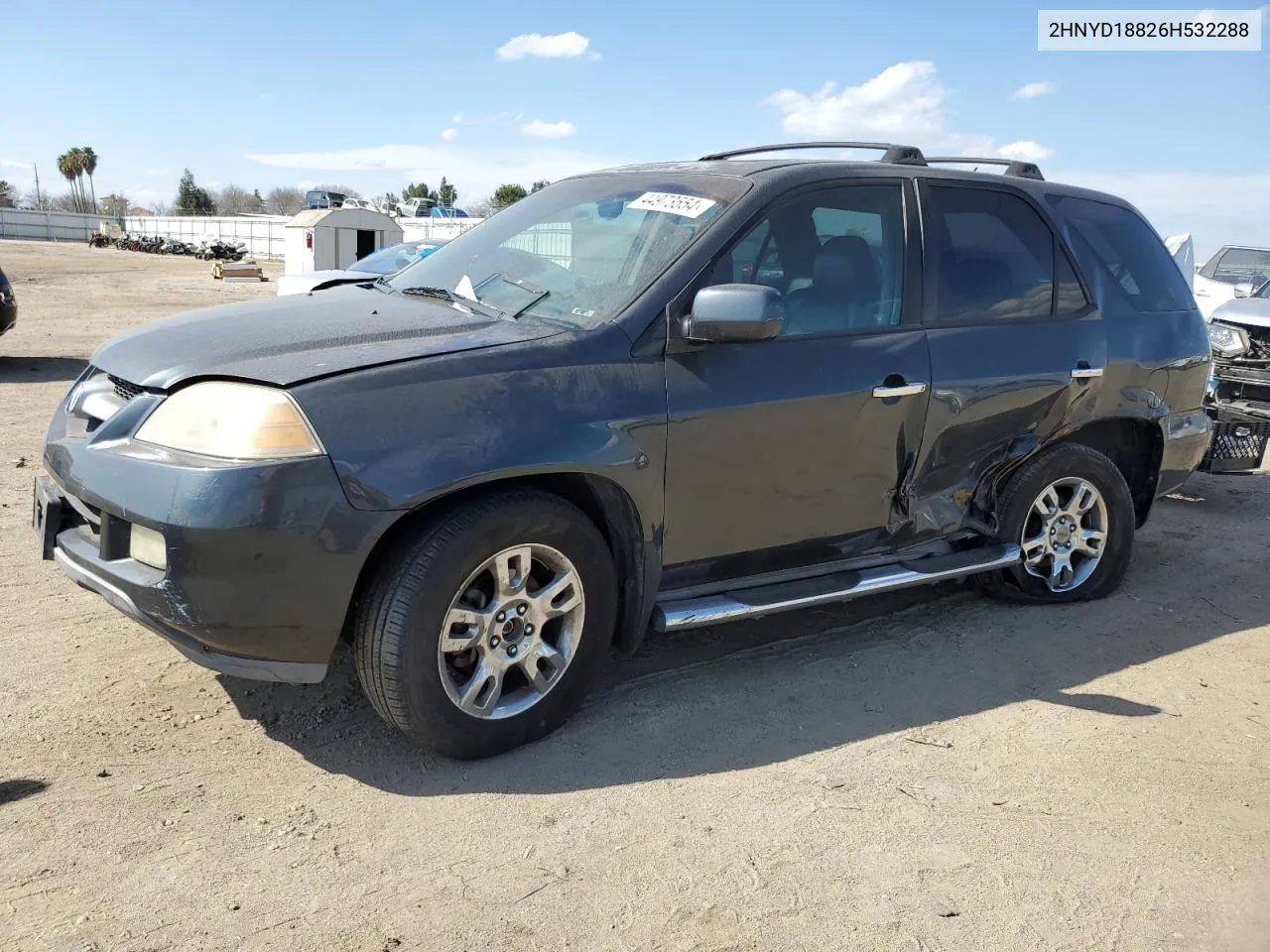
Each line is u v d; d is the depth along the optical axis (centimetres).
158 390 297
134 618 286
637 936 242
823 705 367
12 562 466
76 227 7956
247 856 264
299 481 270
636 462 321
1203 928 257
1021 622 457
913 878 270
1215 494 731
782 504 364
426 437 285
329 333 316
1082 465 452
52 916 237
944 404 396
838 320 375
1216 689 398
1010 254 432
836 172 384
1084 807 308
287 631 279
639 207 377
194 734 323
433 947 235
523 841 277
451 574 292
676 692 370
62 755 306
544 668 326
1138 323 468
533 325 332
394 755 317
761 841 282
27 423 798
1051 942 248
